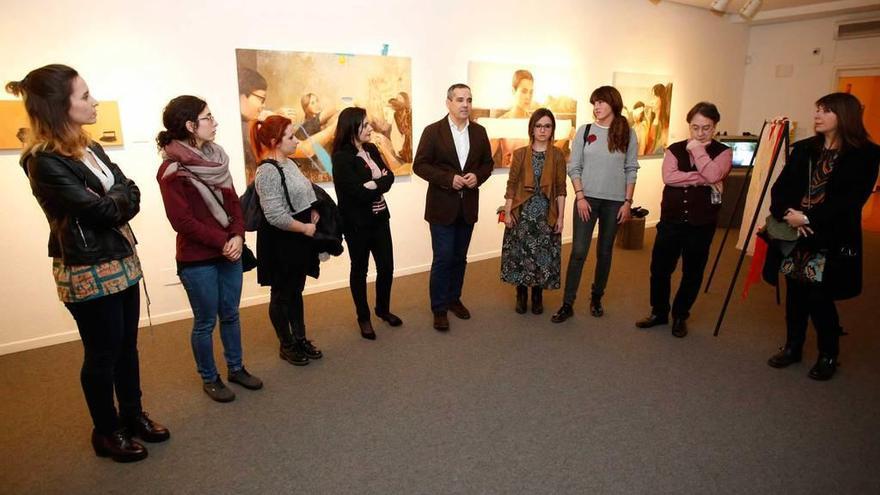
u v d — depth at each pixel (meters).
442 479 1.84
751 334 3.12
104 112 2.93
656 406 2.31
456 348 2.93
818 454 1.96
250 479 1.85
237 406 2.33
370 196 2.72
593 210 3.16
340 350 2.91
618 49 5.45
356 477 1.86
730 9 6.22
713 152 2.78
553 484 1.81
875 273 4.39
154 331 3.21
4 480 1.84
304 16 3.52
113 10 2.89
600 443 2.04
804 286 2.53
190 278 2.13
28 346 2.99
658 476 1.85
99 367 1.80
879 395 2.39
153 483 1.83
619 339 3.04
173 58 3.11
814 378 2.55
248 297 3.69
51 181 1.53
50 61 2.78
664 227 2.96
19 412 2.30
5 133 2.73
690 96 6.40
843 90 6.65
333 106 3.73
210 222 2.09
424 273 4.47
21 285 2.94
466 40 4.34
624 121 3.00
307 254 2.58
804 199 2.39
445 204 2.98
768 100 6.95
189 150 2.01
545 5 4.78
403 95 4.05
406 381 2.55
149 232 3.22
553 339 3.04
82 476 1.87
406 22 3.98
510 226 3.24
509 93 4.68
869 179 2.24
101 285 1.68
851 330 3.18
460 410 2.29
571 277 3.29
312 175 3.73
